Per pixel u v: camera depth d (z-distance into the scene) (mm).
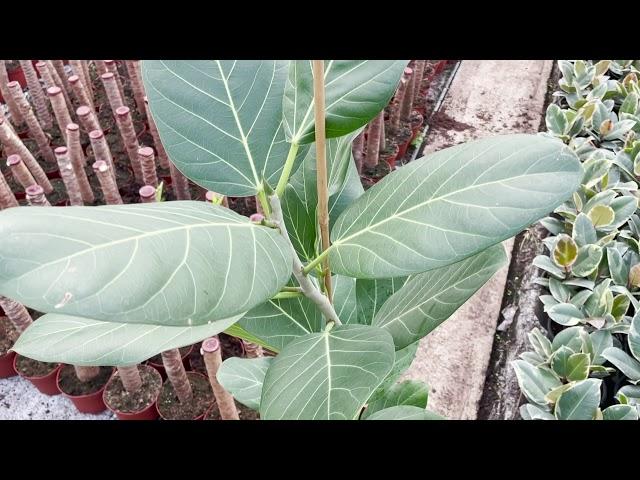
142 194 1109
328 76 405
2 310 1242
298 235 530
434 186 355
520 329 1160
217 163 436
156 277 252
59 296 227
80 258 238
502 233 317
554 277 1104
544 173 321
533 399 899
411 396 666
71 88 1593
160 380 1095
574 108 1495
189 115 427
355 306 648
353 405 356
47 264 231
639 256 1075
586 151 1277
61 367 1133
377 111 402
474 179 339
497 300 1271
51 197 1403
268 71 437
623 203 1111
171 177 1414
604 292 985
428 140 1760
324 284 468
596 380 840
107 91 1347
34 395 1210
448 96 1901
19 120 1563
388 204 377
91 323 438
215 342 827
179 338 401
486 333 1219
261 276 301
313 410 363
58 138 1546
